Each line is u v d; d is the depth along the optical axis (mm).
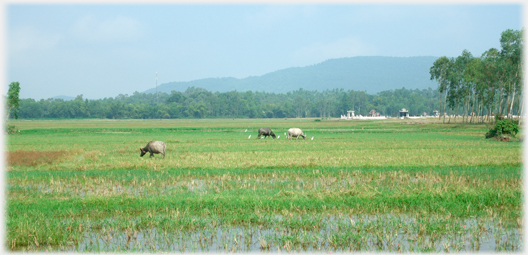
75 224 14945
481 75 100062
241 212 16297
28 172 26938
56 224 14773
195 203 17547
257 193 19812
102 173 26469
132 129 99312
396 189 20375
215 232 14234
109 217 16062
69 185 22438
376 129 96562
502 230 14242
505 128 56531
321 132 83062
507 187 20500
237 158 34188
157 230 14484
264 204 17234
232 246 12969
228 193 19844
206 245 13094
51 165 30703
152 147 35062
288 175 25328
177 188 21484
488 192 18828
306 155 36625
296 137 63219
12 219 15250
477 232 14039
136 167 29078
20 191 20844
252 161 32031
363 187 20953
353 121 174500
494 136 57656
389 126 113500
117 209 16797
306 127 112125
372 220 15438
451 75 116562
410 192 19250
